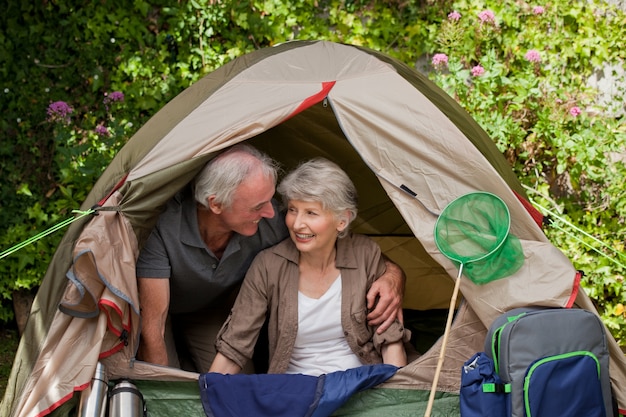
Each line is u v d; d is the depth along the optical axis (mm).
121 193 2861
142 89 5121
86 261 2732
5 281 4930
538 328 2639
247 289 3086
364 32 5219
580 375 2625
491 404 2600
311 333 3070
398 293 3123
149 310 3004
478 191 2908
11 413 2742
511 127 5031
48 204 5086
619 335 4836
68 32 5062
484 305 2877
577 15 5148
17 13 4996
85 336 2775
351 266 3096
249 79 3143
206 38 5141
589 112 5148
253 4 5152
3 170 5035
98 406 2693
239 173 2891
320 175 2953
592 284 4906
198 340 3471
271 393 2773
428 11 5219
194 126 2953
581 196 5176
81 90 5125
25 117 5059
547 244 2873
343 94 3018
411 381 2898
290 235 3182
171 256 3023
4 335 5094
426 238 2908
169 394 2846
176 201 3055
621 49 5168
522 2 5180
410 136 2963
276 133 3887
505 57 5223
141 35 5102
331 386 2795
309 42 3414
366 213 4207
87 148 4852
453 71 4988
